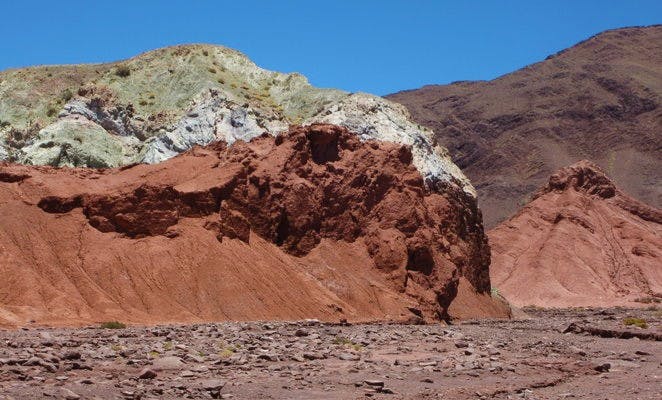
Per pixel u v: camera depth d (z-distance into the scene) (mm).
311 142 80375
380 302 72375
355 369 32156
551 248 168750
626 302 151375
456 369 33156
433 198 92750
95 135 99875
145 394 24703
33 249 60312
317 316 65375
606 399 26703
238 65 118062
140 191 65688
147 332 44812
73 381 26203
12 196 63969
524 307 145250
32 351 32125
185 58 114062
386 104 104062
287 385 28000
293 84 115625
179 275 62094
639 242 176875
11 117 106438
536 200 186625
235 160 75625
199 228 66500
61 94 109375
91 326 51750
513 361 36531
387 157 83000
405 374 31719
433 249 81000
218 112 99875
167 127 99188
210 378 28641
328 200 77438
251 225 71875
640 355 40344
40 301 55875
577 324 60312
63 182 67062
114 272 60844
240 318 61156
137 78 110375
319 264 72750
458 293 86375
